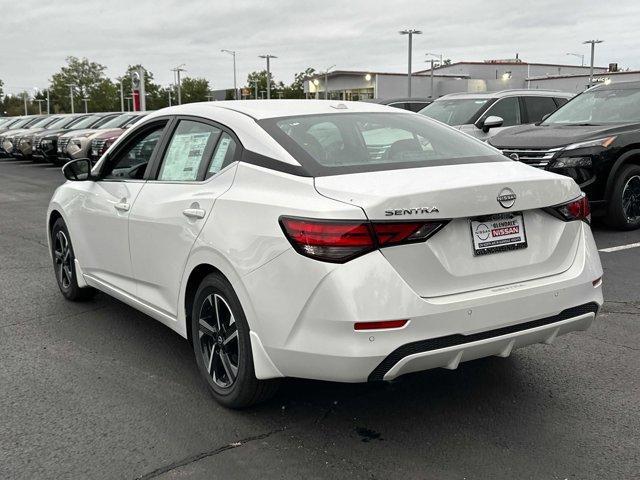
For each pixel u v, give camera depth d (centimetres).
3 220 1051
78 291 545
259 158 344
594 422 337
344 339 286
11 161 2519
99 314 527
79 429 337
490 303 304
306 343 296
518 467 296
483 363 414
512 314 311
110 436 329
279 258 304
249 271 316
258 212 321
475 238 310
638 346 439
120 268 450
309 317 294
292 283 298
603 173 786
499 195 311
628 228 818
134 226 418
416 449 313
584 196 355
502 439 321
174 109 432
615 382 384
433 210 295
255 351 320
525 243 325
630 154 796
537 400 362
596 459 302
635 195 814
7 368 418
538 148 800
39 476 295
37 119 2770
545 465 298
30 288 608
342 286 285
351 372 288
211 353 363
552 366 408
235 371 346
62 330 489
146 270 414
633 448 311
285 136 351
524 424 336
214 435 329
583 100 934
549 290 322
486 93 1146
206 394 376
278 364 311
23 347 455
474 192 304
